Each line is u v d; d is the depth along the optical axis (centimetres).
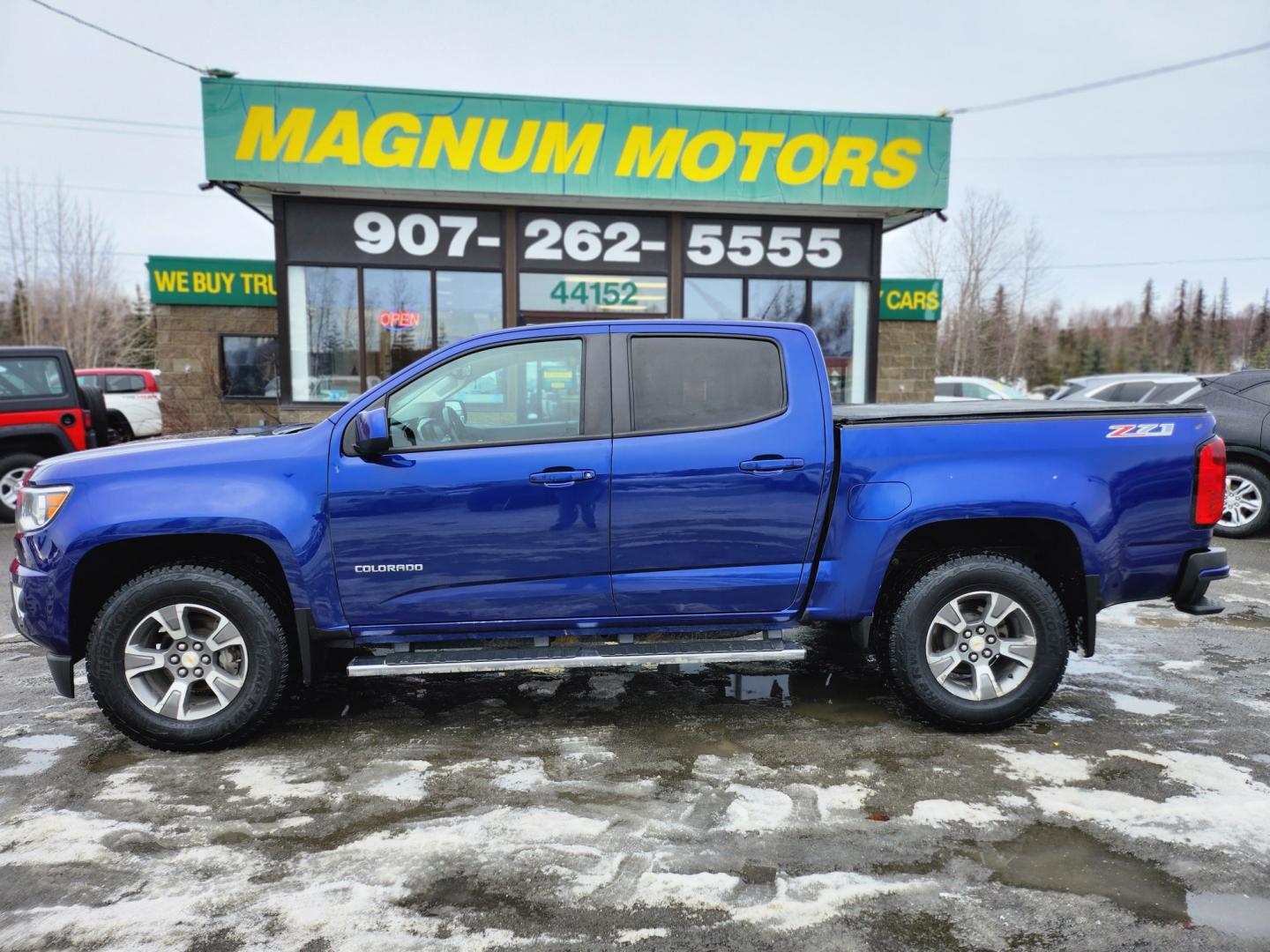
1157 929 250
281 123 1066
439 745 382
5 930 251
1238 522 881
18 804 328
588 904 262
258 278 1405
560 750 376
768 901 264
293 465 365
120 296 5569
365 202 1167
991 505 376
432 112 1088
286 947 243
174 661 371
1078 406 403
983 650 388
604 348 384
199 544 375
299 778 349
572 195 1134
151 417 1728
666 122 1130
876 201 1177
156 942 245
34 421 1030
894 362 1452
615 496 372
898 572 404
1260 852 290
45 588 360
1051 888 270
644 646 389
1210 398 910
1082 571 388
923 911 259
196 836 304
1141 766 357
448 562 370
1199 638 545
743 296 1251
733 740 386
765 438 379
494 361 382
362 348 1181
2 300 5297
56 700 442
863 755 370
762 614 393
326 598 369
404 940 246
